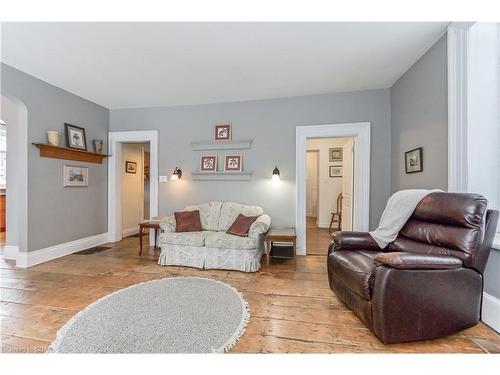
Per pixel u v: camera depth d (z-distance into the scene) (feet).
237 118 12.70
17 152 10.82
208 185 13.02
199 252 9.88
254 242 9.52
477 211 5.07
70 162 11.75
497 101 6.24
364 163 11.27
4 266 9.91
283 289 7.86
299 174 11.94
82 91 11.55
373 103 11.21
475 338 5.26
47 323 5.80
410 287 4.91
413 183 8.96
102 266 10.00
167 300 6.98
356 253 6.81
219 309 6.49
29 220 9.91
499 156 6.26
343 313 6.37
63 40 7.41
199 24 6.66
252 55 8.31
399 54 8.27
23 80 9.58
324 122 11.71
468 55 6.29
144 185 19.58
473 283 5.11
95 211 13.32
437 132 7.48
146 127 13.69
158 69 9.32
